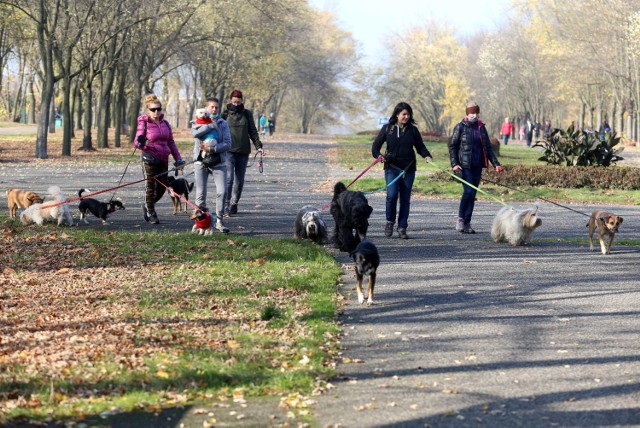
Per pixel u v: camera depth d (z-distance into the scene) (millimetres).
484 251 14719
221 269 12383
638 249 15156
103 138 51688
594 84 79750
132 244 14344
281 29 59094
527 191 27203
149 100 17406
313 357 8195
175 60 71812
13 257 13008
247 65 71062
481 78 120188
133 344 8477
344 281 11938
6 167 34938
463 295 11102
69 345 8383
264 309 9914
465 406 6840
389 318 9898
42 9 41156
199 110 16062
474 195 17109
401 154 16156
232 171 19266
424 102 131250
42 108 41125
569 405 6852
